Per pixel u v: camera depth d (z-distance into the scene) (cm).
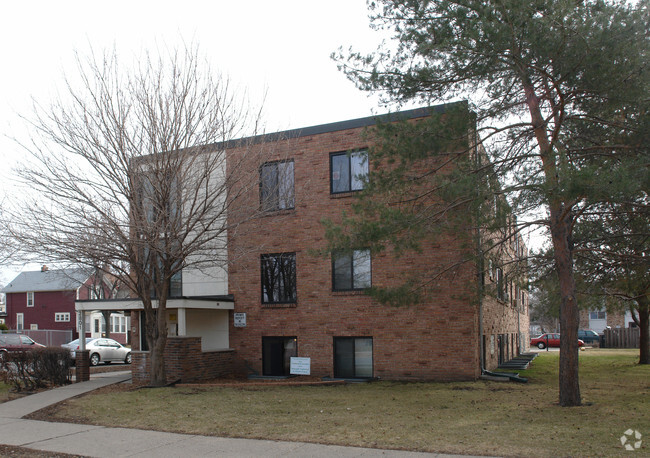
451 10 1184
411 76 1276
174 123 1555
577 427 946
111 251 1534
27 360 1669
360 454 820
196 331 1998
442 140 1276
